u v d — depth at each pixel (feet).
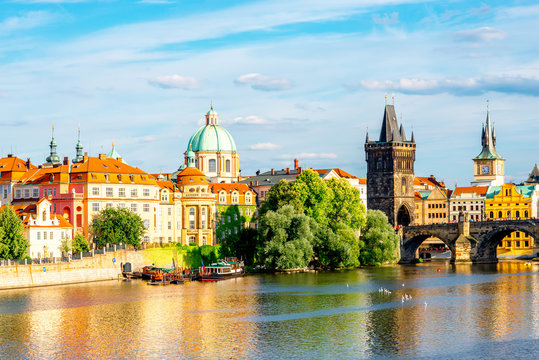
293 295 588.91
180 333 451.53
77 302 550.36
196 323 478.18
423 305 540.93
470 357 398.21
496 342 426.51
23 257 630.33
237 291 611.06
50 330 460.55
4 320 486.79
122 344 427.74
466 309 523.29
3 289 605.73
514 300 562.25
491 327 463.83
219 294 593.83
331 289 624.18
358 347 418.72
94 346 424.46
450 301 558.97
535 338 435.12
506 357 397.39
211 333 451.12
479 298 573.74
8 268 609.42
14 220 625.00
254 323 477.77
